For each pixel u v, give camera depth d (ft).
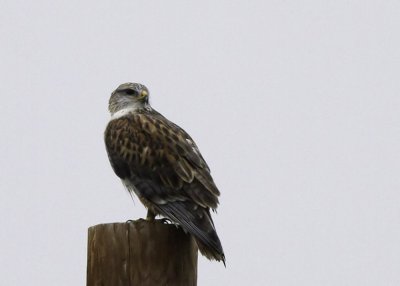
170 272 32.96
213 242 35.22
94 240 33.42
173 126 42.88
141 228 33.01
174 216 38.83
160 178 40.14
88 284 33.65
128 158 41.96
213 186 38.99
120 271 32.76
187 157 40.14
